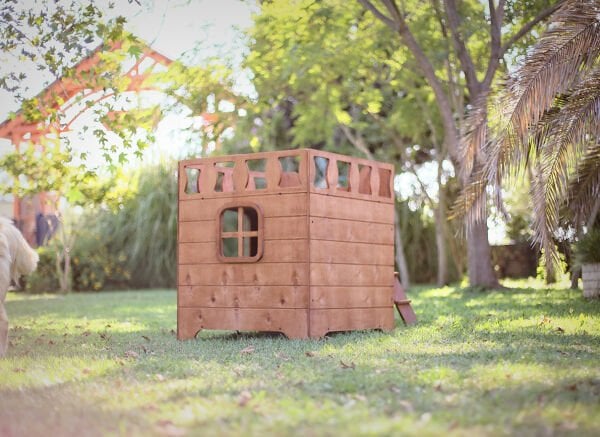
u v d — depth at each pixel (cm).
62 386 324
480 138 557
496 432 235
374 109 1048
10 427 254
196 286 501
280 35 948
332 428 241
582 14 502
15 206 1278
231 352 425
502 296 813
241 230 491
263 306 479
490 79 903
